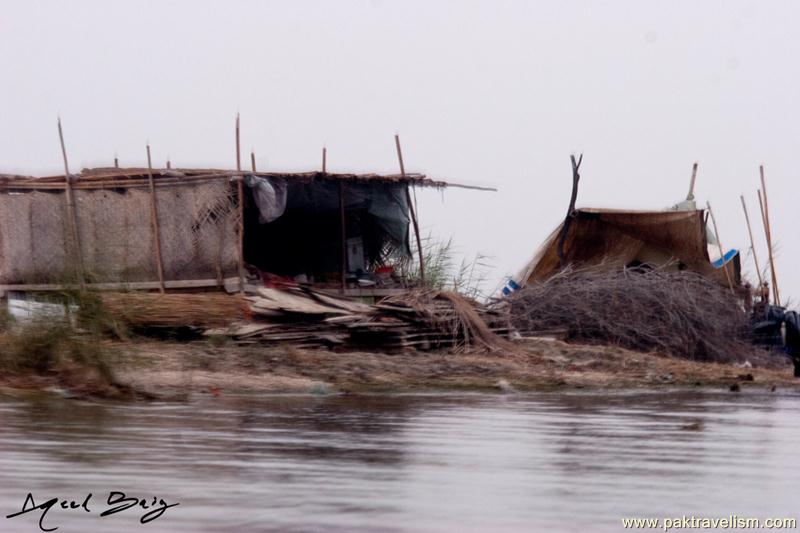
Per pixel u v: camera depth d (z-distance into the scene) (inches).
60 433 1370.6
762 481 1190.9
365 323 2709.2
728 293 3764.8
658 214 3811.5
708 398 2373.3
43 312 1934.1
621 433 1605.6
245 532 877.8
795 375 3169.3
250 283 2866.6
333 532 888.9
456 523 939.3
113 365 1947.6
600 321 3430.1
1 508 940.6
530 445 1429.6
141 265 2859.3
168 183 2859.3
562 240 3833.7
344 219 3110.2
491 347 2893.7
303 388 2182.6
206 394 2010.3
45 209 2901.1
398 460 1261.1
